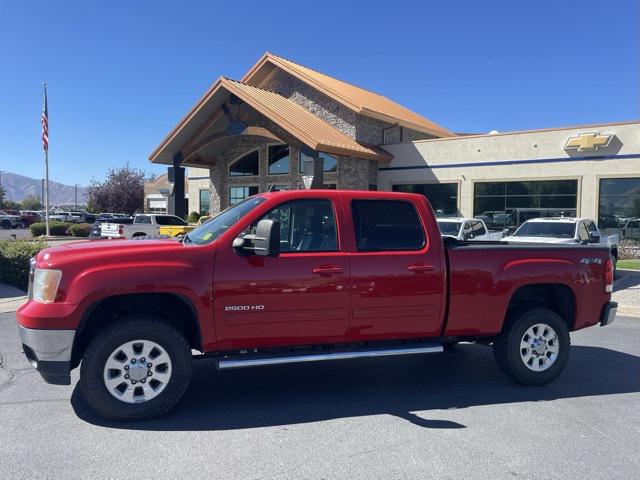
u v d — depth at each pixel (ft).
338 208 17.16
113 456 13.02
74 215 193.36
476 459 13.06
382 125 93.76
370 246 17.22
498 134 80.69
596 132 72.69
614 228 71.97
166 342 15.30
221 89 82.99
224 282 15.57
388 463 12.80
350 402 17.16
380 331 17.28
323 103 92.17
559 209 75.97
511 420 15.67
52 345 14.52
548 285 19.70
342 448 13.61
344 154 79.66
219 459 12.92
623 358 23.06
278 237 15.29
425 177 87.25
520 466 12.73
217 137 86.38
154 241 17.39
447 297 17.78
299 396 17.71
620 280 49.70
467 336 18.98
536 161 77.46
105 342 14.83
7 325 27.71
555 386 19.06
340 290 16.58
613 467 12.73
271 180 96.43
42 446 13.55
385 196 17.79
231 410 16.30
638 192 70.13
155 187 203.62
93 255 15.14
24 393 17.58
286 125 76.38
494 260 18.30
